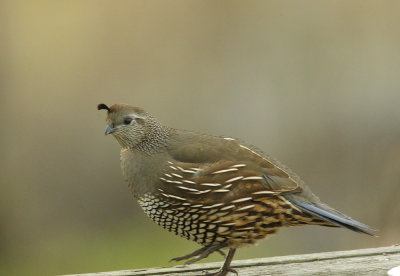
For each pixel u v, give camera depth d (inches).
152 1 758.5
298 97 707.4
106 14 761.6
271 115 711.1
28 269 660.7
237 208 341.1
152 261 641.0
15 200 706.2
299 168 682.2
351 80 703.1
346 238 635.5
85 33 762.8
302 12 723.4
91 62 759.7
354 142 673.6
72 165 733.3
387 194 633.6
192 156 346.3
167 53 754.8
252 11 738.8
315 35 717.9
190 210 345.1
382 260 332.2
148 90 752.3
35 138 733.3
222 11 747.4
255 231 347.3
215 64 745.0
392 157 653.9
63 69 756.6
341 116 687.7
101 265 644.7
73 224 716.7
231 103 728.3
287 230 657.6
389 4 708.0
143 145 355.3
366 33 712.4
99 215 722.8
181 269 341.4
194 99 741.9
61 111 746.2
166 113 741.9
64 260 661.9
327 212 341.1
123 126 355.6
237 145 353.1
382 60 705.0
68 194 724.7
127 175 359.3
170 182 344.2
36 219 711.1
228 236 346.0
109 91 753.6
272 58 725.9
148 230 703.7
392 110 677.3
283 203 343.9
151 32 759.1
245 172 341.1
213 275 335.6
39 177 724.0
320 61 711.7
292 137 695.7
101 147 740.0
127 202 729.0
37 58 751.1
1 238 690.2
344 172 668.1
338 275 318.0
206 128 726.5
